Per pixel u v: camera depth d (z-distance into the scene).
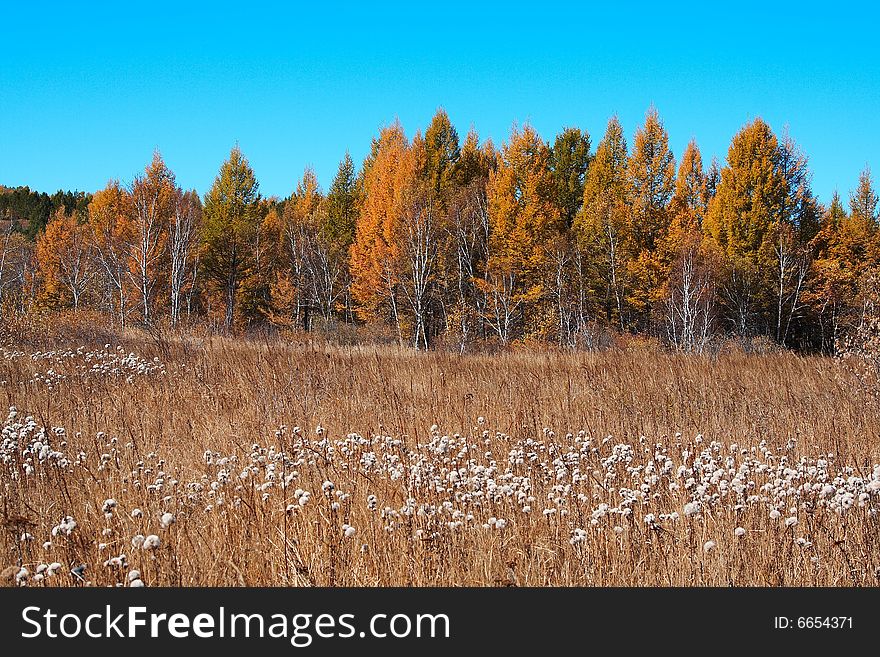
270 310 43.16
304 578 3.71
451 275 33.78
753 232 32.75
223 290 43.47
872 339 9.21
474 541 4.08
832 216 37.38
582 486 4.96
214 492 4.70
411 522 4.12
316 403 8.42
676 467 5.73
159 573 3.70
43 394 8.82
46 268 48.66
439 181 39.28
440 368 11.71
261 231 44.69
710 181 41.69
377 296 34.47
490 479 5.05
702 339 25.88
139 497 4.76
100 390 9.06
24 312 16.28
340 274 41.94
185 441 6.59
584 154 48.25
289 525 4.25
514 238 31.84
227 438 6.68
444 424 7.54
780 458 5.92
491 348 26.42
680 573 3.83
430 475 4.89
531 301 31.73
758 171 32.66
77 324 16.88
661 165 36.28
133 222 35.25
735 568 3.86
